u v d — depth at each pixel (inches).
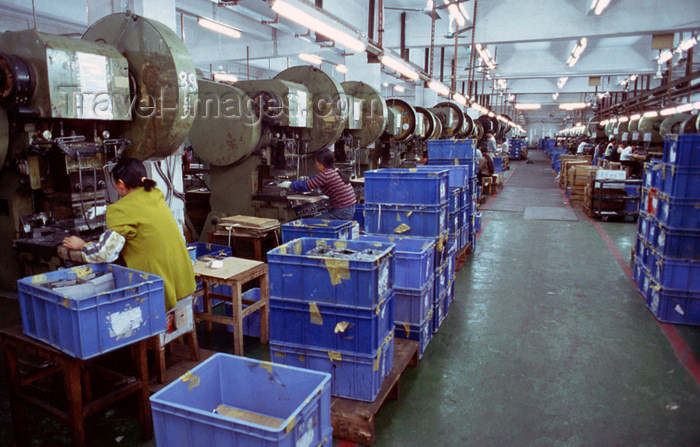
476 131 644.7
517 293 208.7
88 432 109.2
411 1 411.5
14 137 120.5
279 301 111.7
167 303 112.6
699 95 676.1
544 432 111.0
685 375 137.3
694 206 166.9
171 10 163.2
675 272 172.1
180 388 75.9
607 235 325.4
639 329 170.1
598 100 1017.5
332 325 107.8
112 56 125.1
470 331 168.2
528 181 690.8
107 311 89.8
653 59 590.9
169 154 141.9
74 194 122.1
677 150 166.7
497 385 132.0
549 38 409.1
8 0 320.2
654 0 377.4
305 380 78.8
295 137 229.3
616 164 457.1
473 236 279.4
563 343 158.6
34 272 130.3
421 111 439.2
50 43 111.4
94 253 101.2
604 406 121.6
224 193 227.5
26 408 118.4
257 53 510.3
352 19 403.5
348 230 177.2
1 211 131.7
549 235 327.0
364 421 104.9
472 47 398.6
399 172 169.3
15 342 99.7
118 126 140.3
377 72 412.2
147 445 105.1
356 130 308.7
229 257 160.4
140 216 108.6
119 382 108.1
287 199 212.7
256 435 63.0
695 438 108.5
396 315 146.3
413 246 157.1
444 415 117.8
